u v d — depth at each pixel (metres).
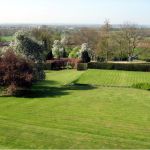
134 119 33.44
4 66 47.88
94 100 44.28
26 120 31.25
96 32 142.12
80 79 63.91
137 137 26.19
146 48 109.00
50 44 111.25
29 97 46.03
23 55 54.56
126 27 117.19
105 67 76.00
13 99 44.19
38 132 23.77
